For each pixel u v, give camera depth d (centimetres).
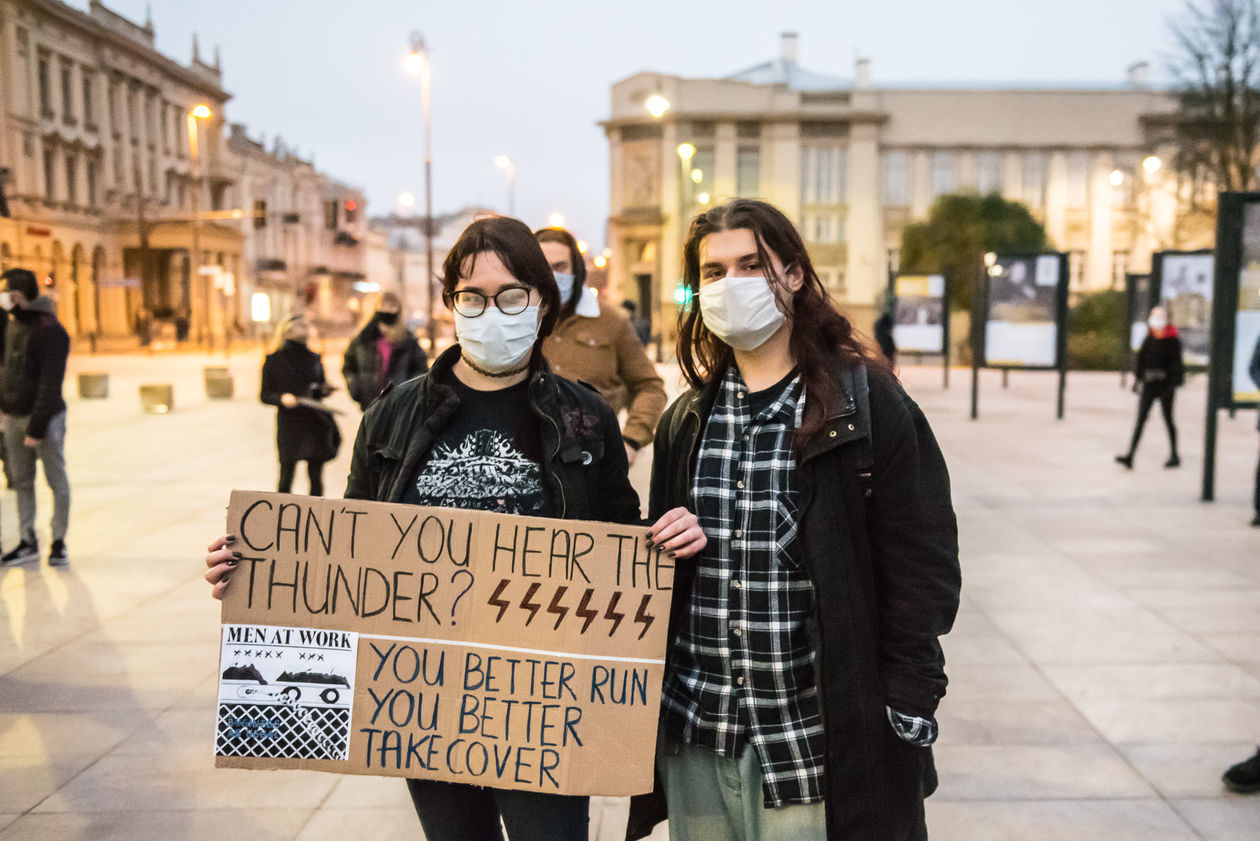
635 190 5594
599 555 205
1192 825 324
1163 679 451
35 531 670
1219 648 491
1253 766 344
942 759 373
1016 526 789
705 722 203
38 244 4378
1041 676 457
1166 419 1094
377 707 210
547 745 207
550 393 217
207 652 488
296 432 737
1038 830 322
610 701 206
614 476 228
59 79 4600
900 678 190
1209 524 790
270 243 6944
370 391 770
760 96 5466
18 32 4216
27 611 554
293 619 211
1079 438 1377
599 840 325
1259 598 577
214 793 348
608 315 444
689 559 207
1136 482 1001
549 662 207
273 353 732
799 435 192
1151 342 1076
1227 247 859
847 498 191
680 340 227
